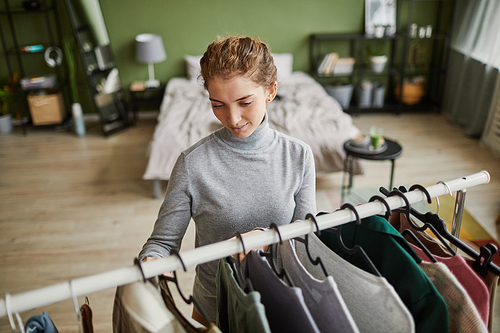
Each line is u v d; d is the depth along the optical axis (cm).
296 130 330
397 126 468
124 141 449
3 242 280
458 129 452
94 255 266
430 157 386
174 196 97
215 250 70
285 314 71
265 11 492
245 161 95
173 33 494
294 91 427
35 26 469
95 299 229
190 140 324
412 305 74
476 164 371
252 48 78
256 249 80
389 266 77
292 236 74
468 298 71
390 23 493
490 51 393
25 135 468
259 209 98
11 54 466
